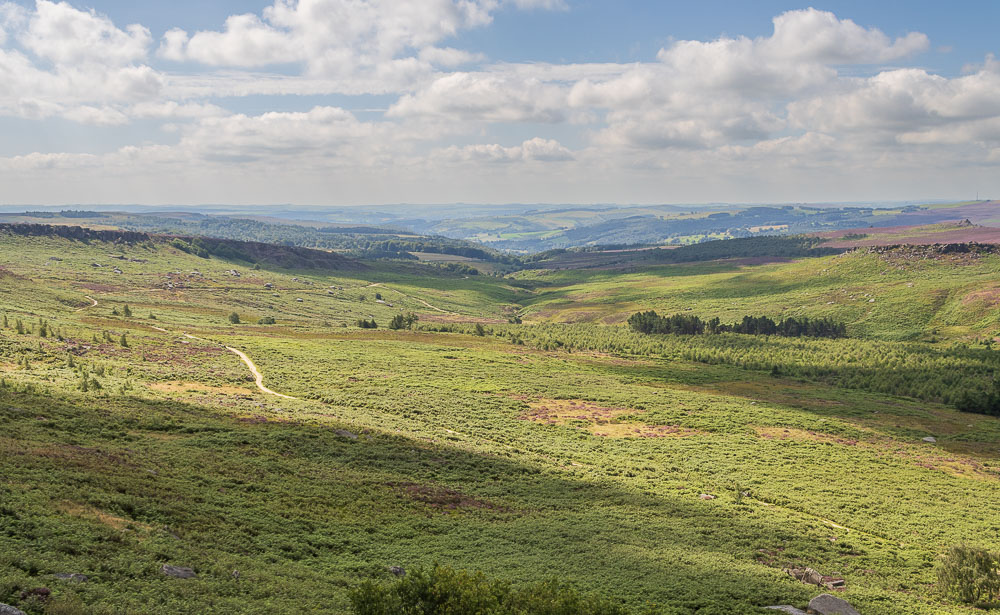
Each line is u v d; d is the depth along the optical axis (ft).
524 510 177.68
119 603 77.41
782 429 337.93
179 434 203.82
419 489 180.75
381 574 115.65
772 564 152.76
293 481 168.66
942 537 192.54
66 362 324.80
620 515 180.86
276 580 99.81
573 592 87.51
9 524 95.86
